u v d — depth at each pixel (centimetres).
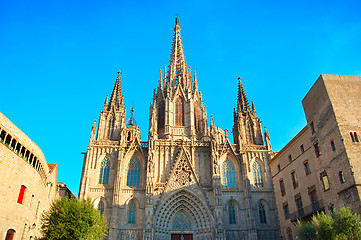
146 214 7188
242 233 7506
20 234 4881
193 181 7875
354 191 4531
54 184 7025
